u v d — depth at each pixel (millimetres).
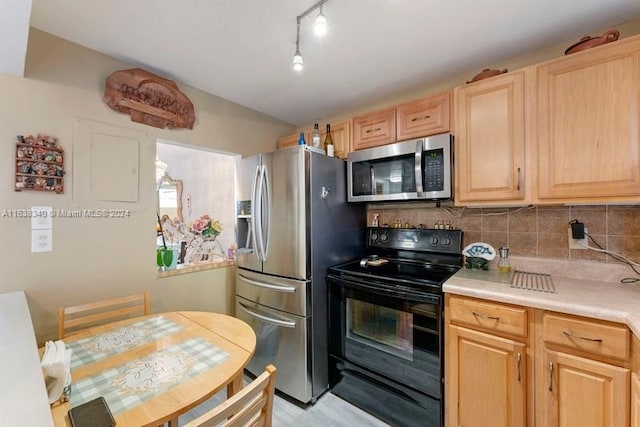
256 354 2172
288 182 1992
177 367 1057
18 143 1481
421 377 1613
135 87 1879
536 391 1289
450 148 1750
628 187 1281
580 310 1170
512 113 1573
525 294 1345
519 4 1366
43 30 1552
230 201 3051
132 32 1570
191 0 1332
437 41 1669
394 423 1713
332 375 2027
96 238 1739
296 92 2350
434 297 1549
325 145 2432
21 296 1410
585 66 1374
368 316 1851
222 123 2436
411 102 2010
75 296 1662
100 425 745
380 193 2070
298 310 1927
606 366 1118
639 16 1448
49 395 825
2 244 1450
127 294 1863
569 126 1413
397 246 2260
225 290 2463
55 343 979
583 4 1365
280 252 2031
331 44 1692
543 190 1482
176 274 2127
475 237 2000
